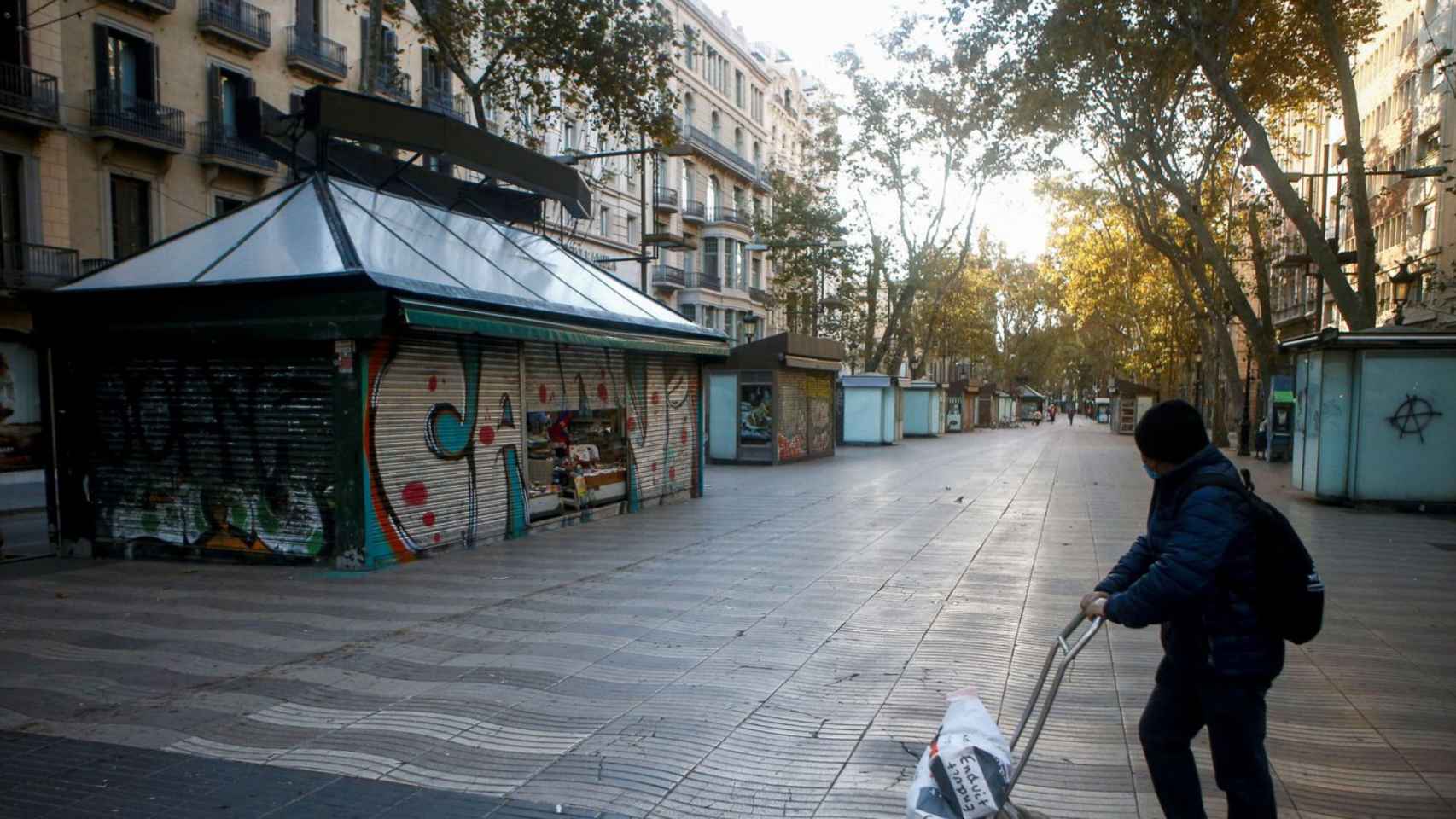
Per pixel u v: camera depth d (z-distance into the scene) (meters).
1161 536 2.88
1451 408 13.41
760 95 54.84
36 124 19.31
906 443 37.69
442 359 9.42
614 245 38.91
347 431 8.36
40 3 19.48
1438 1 27.91
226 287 8.42
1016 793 3.77
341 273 7.99
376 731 4.45
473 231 11.72
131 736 4.38
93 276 9.32
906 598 7.43
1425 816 3.60
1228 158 26.09
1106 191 30.50
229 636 6.19
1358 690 5.17
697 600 7.34
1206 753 4.15
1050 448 33.41
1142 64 18.28
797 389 24.67
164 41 22.31
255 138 10.80
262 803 3.65
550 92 19.17
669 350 13.19
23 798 3.69
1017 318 78.19
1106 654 5.80
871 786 3.84
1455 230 26.56
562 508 11.73
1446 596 7.65
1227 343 28.12
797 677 5.31
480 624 6.52
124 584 7.88
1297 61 20.28
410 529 9.00
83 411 9.33
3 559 9.19
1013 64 19.31
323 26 26.17
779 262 38.69
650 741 4.33
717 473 20.53
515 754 4.17
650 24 18.06
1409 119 30.05
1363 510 13.57
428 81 29.28
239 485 8.84
